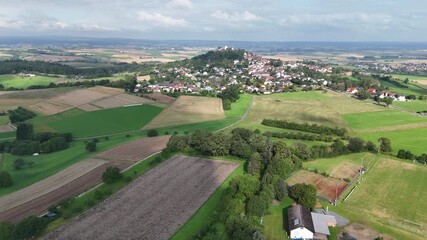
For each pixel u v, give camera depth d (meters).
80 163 121.56
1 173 104.94
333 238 77.25
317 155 129.25
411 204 94.38
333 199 96.12
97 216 83.56
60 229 77.88
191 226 79.38
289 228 77.31
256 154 116.38
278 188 93.44
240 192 91.69
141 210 86.44
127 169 113.69
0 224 74.81
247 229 73.56
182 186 100.56
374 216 87.56
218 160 123.12
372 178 111.94
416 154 137.12
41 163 125.75
